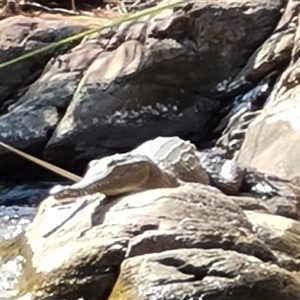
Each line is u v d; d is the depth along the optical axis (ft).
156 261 9.51
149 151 13.55
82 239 10.41
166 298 9.03
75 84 20.77
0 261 12.13
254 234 10.61
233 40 20.72
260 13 20.66
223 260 9.47
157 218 10.28
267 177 14.25
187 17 20.51
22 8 25.05
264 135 17.84
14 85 21.54
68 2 26.58
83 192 10.87
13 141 20.33
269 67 20.31
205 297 9.08
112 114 20.25
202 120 20.88
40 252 11.00
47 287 10.08
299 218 13.50
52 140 20.24
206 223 10.25
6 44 21.52
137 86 20.35
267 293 9.39
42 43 21.65
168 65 20.49
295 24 20.47
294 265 10.46
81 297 9.81
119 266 9.77
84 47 21.50
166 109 20.61
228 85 20.77
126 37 21.15
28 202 18.16
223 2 20.61
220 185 13.87
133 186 11.23
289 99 18.65
